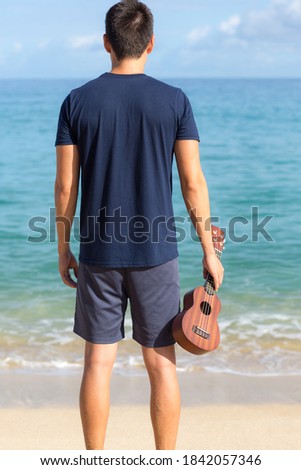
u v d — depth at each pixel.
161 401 3.59
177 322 3.58
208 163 19.39
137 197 3.45
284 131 27.08
